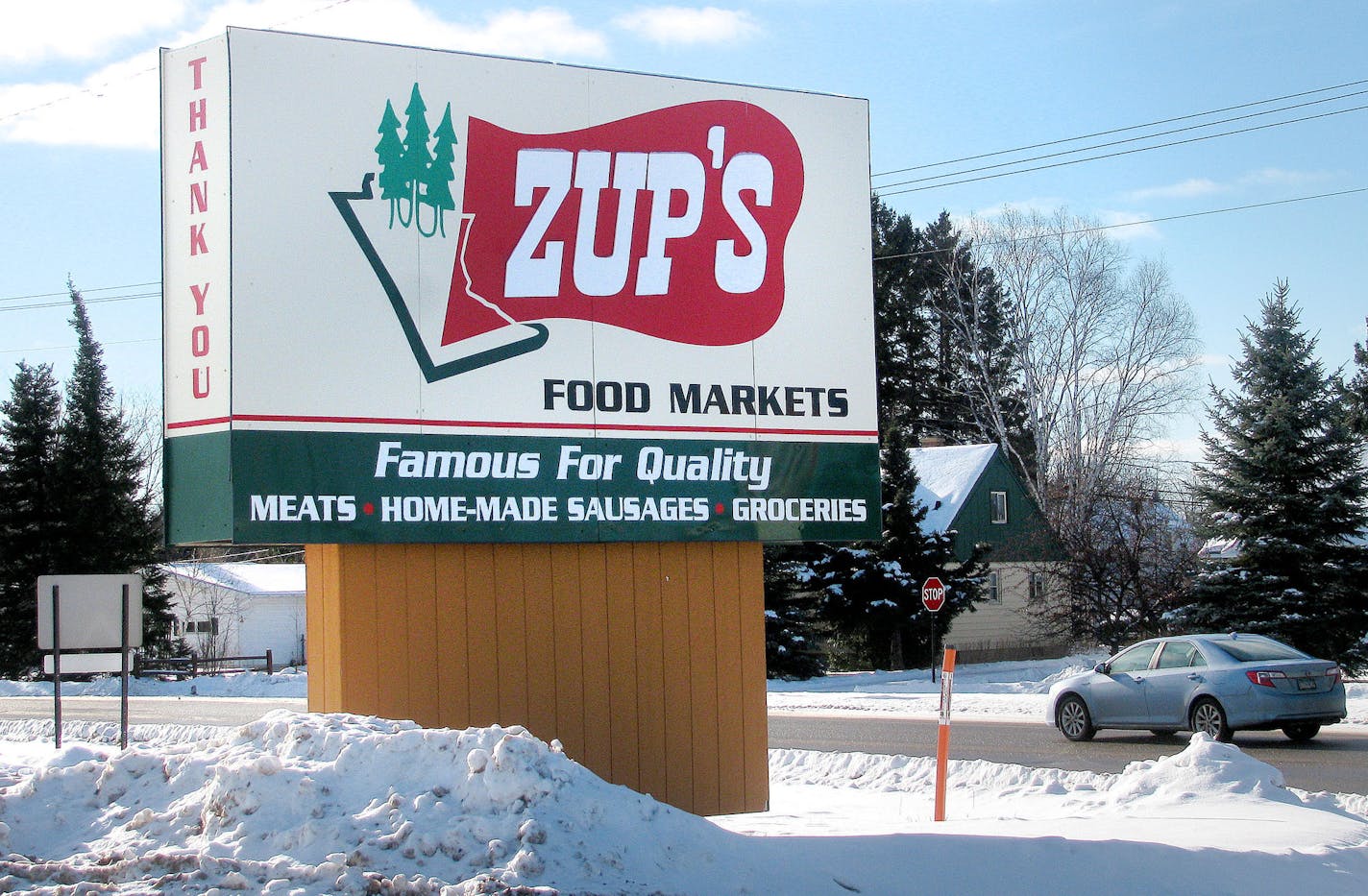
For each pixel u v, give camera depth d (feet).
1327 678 57.00
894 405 212.23
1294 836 28.40
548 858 22.31
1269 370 123.13
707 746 35.09
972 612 146.10
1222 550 149.38
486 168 33.78
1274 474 121.08
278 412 31.32
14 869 23.00
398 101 33.06
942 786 33.88
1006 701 85.97
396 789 24.04
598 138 34.96
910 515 137.08
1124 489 132.46
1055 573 128.47
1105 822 30.37
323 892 21.39
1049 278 170.30
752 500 35.68
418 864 22.27
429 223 33.12
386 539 31.99
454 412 32.96
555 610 34.01
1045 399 169.17
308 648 33.65
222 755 26.05
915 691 106.52
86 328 154.51
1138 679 59.98
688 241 35.70
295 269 31.78
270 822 23.38
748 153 36.55
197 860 22.40
